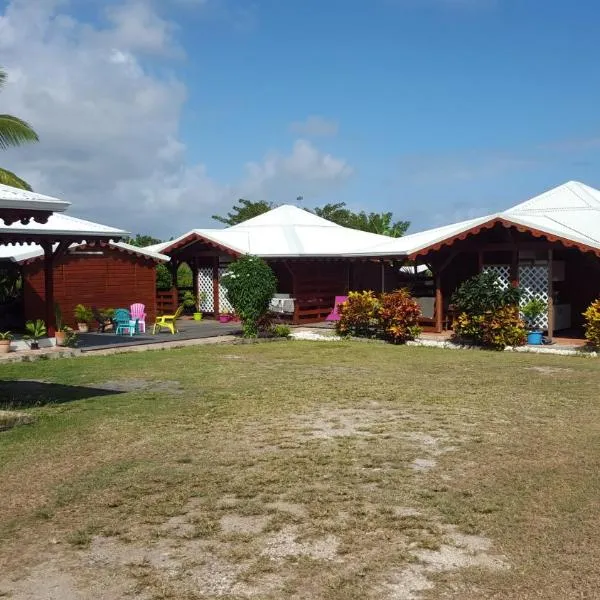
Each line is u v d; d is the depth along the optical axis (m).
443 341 18.09
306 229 27.16
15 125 20.30
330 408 9.64
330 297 25.48
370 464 6.84
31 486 6.34
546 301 18.22
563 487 6.04
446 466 6.75
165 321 22.02
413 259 20.33
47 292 17.27
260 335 20.02
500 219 17.36
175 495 6.00
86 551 4.91
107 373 13.20
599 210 21.00
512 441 7.68
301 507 5.67
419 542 4.93
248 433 8.22
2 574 4.57
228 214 48.12
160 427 8.57
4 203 9.03
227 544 4.96
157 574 4.52
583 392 10.76
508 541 4.93
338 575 4.45
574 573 4.41
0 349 15.84
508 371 13.15
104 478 6.50
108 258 22.41
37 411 9.58
